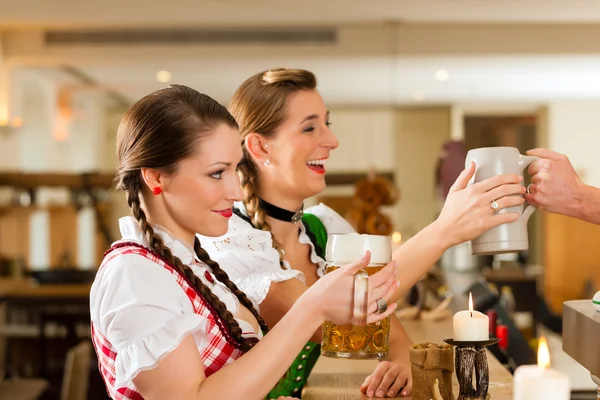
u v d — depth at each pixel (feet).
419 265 4.90
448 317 8.51
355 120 38.88
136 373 3.96
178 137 4.27
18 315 22.47
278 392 5.87
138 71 31.24
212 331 4.47
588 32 28.14
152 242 4.32
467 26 28.37
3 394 14.03
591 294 31.94
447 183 17.20
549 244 34.60
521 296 19.67
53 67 30.37
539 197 4.73
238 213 6.10
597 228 34.30
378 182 10.88
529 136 41.24
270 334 4.13
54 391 19.94
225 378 4.02
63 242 32.19
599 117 39.68
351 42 28.45
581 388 9.46
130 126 4.42
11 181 23.73
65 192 32.83
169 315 4.08
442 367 4.73
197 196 4.34
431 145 38.86
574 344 4.82
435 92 37.01
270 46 28.48
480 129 41.34
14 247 28.43
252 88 6.00
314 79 5.95
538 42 28.30
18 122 27.96
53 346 21.03
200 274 4.64
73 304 21.68
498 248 4.78
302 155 5.86
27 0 23.30
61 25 27.73
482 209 4.75
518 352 8.02
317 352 6.06
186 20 26.37
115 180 4.59
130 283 4.12
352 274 4.13
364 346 4.40
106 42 28.63
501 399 4.76
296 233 6.25
